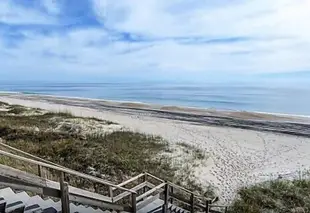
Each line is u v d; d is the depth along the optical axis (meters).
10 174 5.30
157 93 78.12
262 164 15.23
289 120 31.88
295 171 14.01
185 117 32.50
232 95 69.94
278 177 12.94
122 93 79.81
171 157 14.76
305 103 52.16
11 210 4.93
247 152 17.70
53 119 22.44
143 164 12.72
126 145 15.85
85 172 11.04
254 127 26.81
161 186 7.24
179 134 22.33
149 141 17.78
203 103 52.00
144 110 38.75
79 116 26.75
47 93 80.62
